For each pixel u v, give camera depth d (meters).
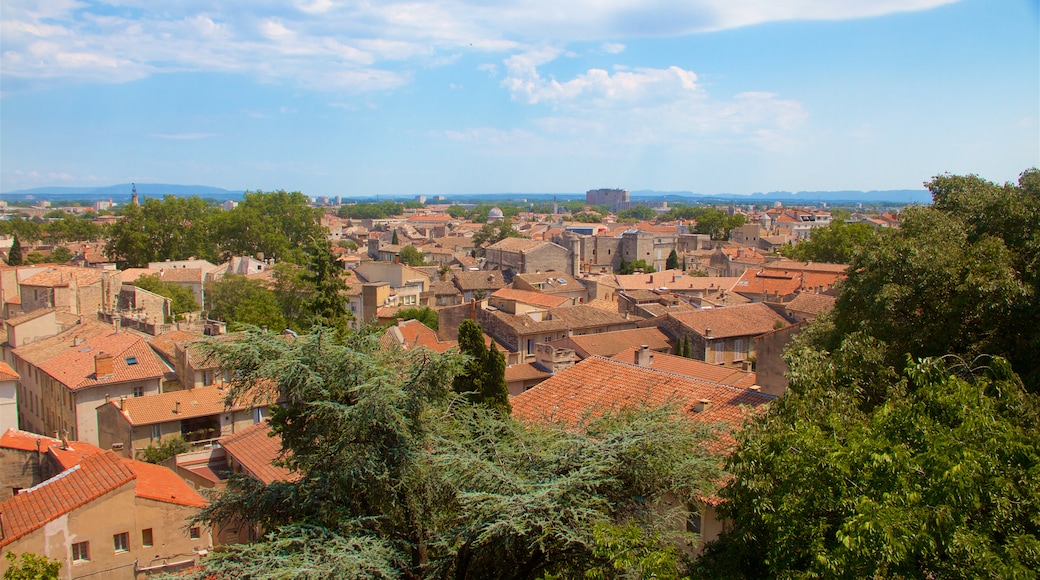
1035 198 26.34
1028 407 17.08
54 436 56.16
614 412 24.55
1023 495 13.72
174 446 47.41
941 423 15.77
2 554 26.00
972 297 22.67
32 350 62.00
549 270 126.25
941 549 13.02
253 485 20.45
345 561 16.31
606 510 18.41
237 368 19.64
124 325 73.56
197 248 141.12
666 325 65.44
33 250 167.12
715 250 155.75
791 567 14.29
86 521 28.02
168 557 30.20
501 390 32.31
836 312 31.39
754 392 30.75
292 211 169.75
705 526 23.12
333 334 20.44
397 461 19.22
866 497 13.13
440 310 68.06
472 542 17.50
